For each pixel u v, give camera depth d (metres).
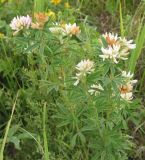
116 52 0.22
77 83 0.24
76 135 0.26
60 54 0.25
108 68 0.22
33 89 0.30
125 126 0.26
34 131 0.29
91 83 0.24
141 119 0.31
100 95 0.24
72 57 0.26
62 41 0.25
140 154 0.30
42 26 0.24
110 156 0.26
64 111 0.26
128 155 0.30
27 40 0.24
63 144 0.27
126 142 0.27
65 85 0.26
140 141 0.31
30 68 0.32
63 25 0.26
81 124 0.27
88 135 0.27
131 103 0.27
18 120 0.30
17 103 0.30
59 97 0.28
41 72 0.28
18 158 0.29
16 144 0.26
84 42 0.27
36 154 0.28
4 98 0.31
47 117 0.29
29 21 0.25
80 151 0.27
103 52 0.22
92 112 0.25
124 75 0.24
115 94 0.23
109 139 0.26
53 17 0.30
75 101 0.26
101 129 0.26
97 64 0.23
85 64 0.23
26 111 0.31
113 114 0.26
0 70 0.32
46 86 0.27
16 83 0.32
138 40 0.32
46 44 0.24
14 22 0.25
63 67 0.26
